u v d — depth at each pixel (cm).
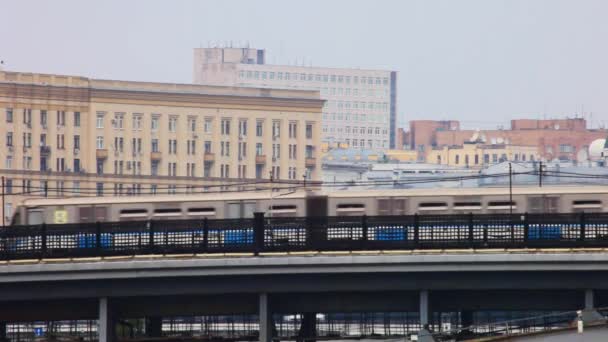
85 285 16162
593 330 12438
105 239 16100
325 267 15962
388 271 15962
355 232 16162
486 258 15912
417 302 16688
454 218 16112
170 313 16725
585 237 16038
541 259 15900
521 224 16100
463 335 16325
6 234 16150
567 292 16725
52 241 16125
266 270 15950
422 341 13988
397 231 16138
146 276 15925
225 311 16688
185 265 15900
